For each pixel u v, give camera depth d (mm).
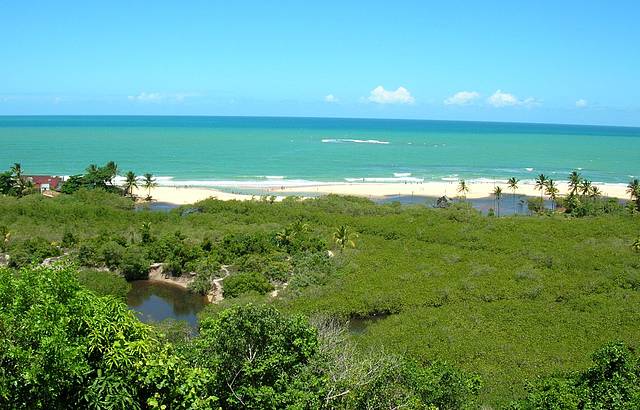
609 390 25969
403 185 137125
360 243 74688
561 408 26422
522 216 97062
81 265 63406
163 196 113688
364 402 20016
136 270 64062
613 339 44250
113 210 86250
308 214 87875
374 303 52688
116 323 14648
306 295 55625
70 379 13477
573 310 51719
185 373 15195
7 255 63812
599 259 66188
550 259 65938
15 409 12883
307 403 17484
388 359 24062
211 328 18219
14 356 12516
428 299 53844
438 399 26328
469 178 152750
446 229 80375
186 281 63844
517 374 37531
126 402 13906
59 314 13609
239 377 17562
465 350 41375
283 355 18125
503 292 55562
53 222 79625
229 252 67312
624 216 92562
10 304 13875
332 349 22578
